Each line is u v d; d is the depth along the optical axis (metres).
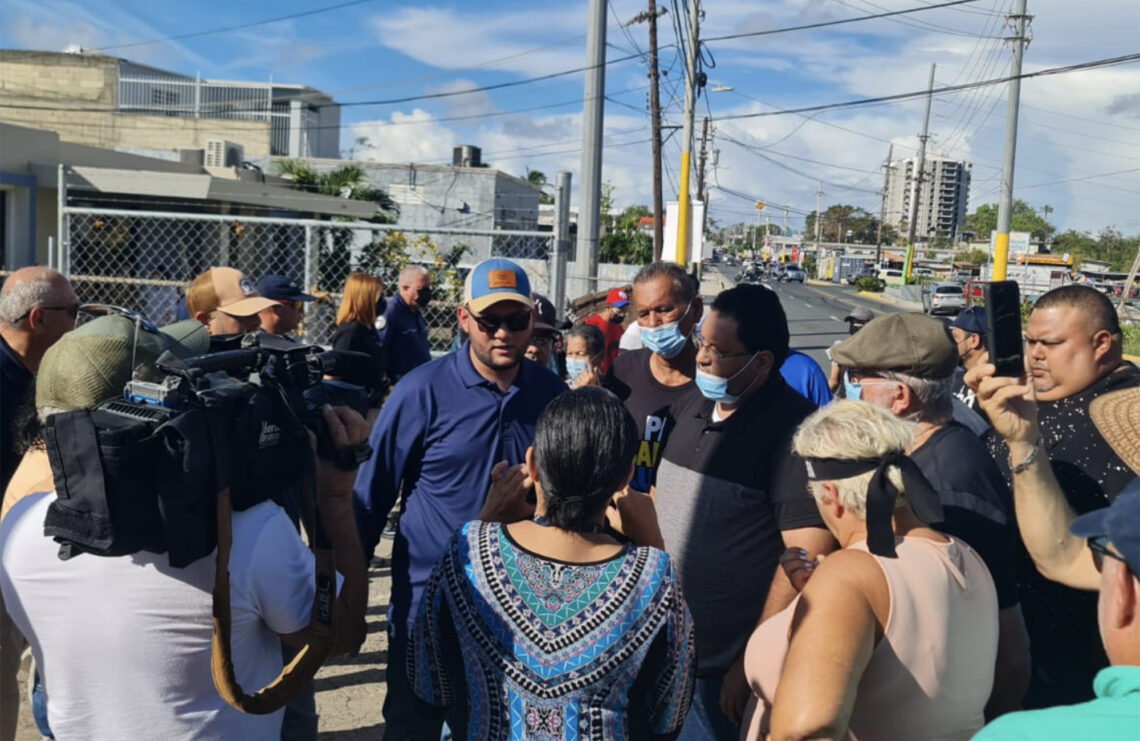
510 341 2.99
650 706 2.02
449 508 3.02
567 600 1.93
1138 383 2.77
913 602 1.84
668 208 17.81
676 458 3.03
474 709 1.96
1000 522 2.39
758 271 63.84
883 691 1.83
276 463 2.09
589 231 12.84
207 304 4.27
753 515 2.85
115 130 29.80
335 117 36.78
